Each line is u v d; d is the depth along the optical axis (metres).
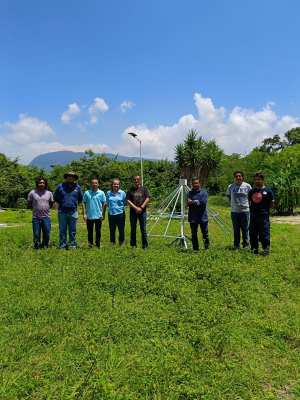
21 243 7.61
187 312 3.33
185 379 2.31
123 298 3.79
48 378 2.33
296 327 3.06
